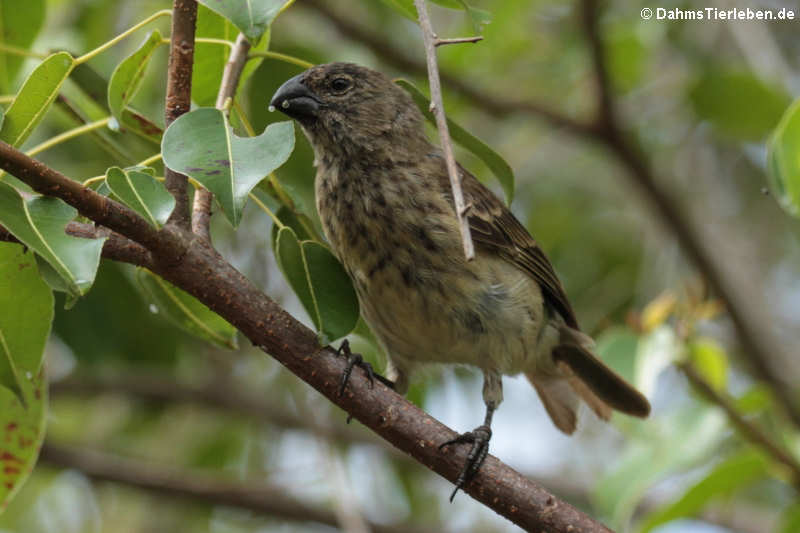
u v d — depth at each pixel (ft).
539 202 45.21
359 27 40.24
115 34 38.29
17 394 19.79
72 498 44.19
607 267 44.32
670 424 30.96
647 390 30.68
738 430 30.35
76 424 44.24
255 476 42.68
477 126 46.24
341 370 20.33
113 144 23.63
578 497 43.52
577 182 45.93
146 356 34.63
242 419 42.88
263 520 44.88
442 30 43.62
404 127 27.07
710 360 31.58
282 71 29.96
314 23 41.14
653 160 45.37
